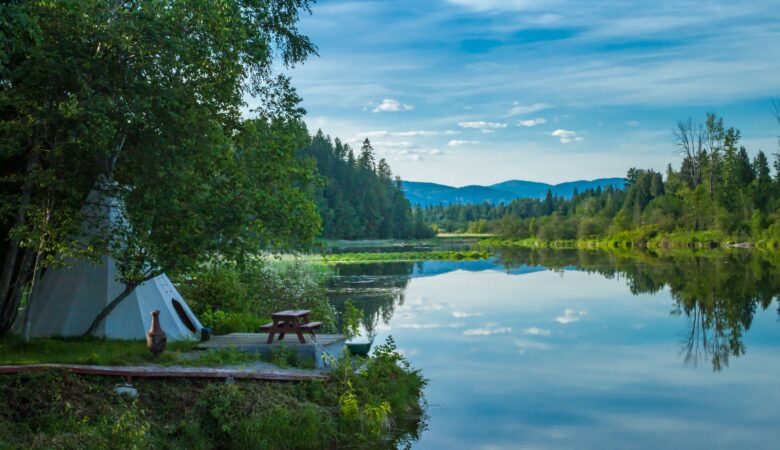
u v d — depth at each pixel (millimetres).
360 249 100750
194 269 15320
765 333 24391
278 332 15359
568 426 13500
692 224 98812
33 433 9656
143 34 12867
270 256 51719
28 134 13000
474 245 122312
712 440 12750
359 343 16984
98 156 14078
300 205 16078
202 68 14508
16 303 15609
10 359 12516
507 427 13414
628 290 38656
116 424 9930
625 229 108750
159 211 14398
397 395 14078
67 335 15906
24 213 13648
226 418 11188
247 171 16109
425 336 23500
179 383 11914
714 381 17344
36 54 11945
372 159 153500
